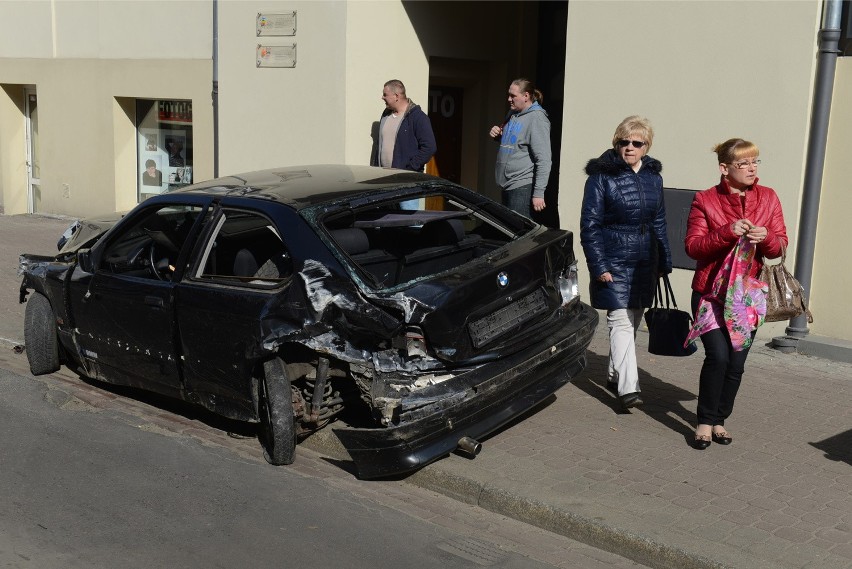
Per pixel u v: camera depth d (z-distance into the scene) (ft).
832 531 14.78
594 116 28.73
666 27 26.96
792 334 25.26
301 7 35.09
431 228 20.89
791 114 24.99
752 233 16.74
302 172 21.22
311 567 14.15
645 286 19.93
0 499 16.57
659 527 14.88
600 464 17.56
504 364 17.15
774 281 17.69
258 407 18.40
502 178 28.50
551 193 41.65
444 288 16.33
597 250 19.63
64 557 14.35
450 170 41.65
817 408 20.76
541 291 18.30
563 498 16.01
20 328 28.55
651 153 27.68
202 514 16.05
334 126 34.83
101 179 49.06
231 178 21.17
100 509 16.20
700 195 17.99
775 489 16.39
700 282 18.08
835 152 24.81
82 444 19.49
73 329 22.35
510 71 41.39
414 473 17.61
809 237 24.99
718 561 13.82
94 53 48.11
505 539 15.37
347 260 16.98
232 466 18.39
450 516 16.25
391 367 16.30
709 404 18.17
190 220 20.75
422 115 30.99
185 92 44.32
